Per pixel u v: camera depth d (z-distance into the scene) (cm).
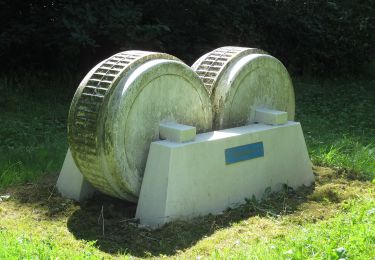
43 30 880
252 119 547
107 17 825
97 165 449
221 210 479
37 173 571
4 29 902
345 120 852
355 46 1165
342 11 1149
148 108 460
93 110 445
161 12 943
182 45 963
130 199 471
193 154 458
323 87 1067
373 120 852
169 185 443
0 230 428
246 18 1085
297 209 489
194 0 935
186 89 485
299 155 546
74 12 807
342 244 387
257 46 1105
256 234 431
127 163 452
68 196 509
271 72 560
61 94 881
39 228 446
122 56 472
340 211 484
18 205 496
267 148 517
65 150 648
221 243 416
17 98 835
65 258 376
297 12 1137
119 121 439
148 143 464
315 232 414
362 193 531
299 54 1158
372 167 613
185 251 410
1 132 709
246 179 499
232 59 541
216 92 527
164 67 463
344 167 606
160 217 443
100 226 450
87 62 952
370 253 375
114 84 446
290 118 592
